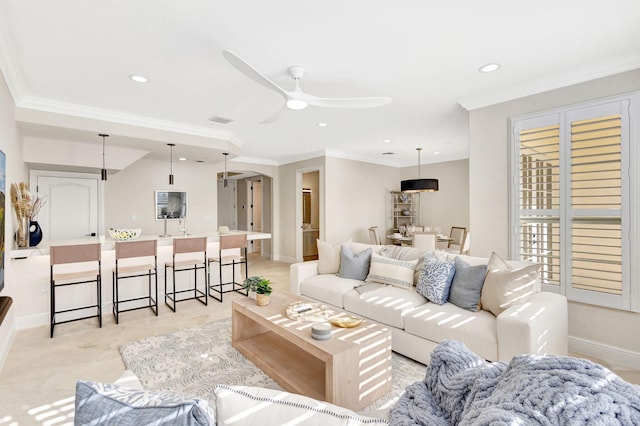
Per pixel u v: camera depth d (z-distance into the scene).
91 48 2.40
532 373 0.70
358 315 3.10
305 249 8.52
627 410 0.57
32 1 1.85
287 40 2.32
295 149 6.44
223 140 4.98
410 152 6.80
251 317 2.68
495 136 3.34
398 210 8.04
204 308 4.14
